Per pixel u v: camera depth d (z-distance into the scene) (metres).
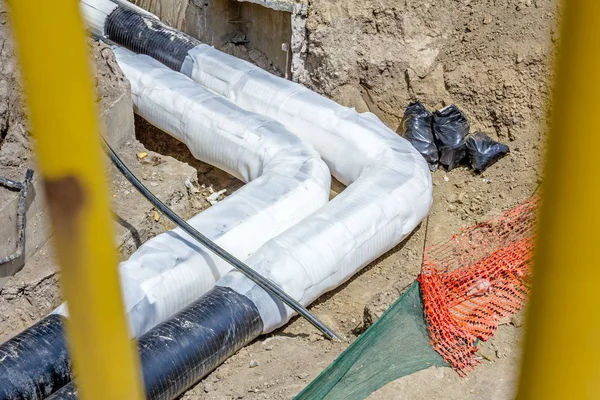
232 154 8.04
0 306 6.66
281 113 8.37
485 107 8.65
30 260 6.95
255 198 7.09
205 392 5.84
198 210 8.38
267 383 5.87
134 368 1.66
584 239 1.26
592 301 1.29
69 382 5.63
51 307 6.89
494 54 8.64
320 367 6.02
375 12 8.93
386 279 7.05
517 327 6.07
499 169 8.24
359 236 6.71
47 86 1.28
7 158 7.06
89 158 1.37
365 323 6.32
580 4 1.15
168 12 10.97
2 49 7.09
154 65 9.06
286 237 6.49
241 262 6.20
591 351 1.33
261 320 6.13
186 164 8.55
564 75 1.20
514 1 8.66
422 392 5.54
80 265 1.44
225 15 10.02
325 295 6.89
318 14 8.98
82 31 1.29
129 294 6.02
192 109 8.34
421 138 8.42
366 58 8.96
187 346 5.70
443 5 8.84
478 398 5.54
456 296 6.30
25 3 1.22
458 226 7.68
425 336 5.88
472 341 5.93
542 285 1.34
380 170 7.37
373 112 9.14
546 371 1.39
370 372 5.50
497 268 6.59
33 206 6.91
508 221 7.30
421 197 7.30
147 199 7.13
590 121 1.19
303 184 7.26
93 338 1.53
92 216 1.41
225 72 8.95
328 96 9.27
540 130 8.27
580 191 1.23
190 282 6.38
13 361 5.51
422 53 8.87
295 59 9.34
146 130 9.27
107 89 8.23
